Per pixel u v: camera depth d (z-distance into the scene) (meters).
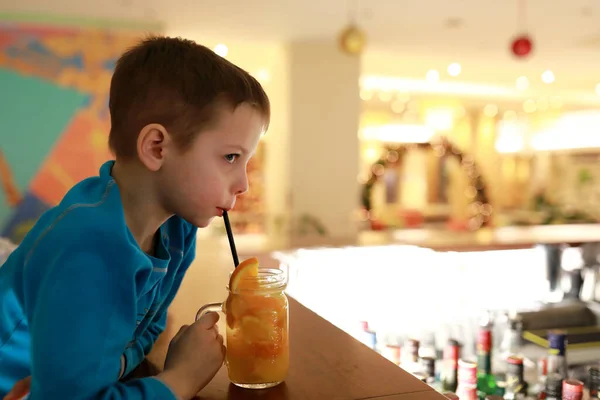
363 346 0.75
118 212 0.57
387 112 7.79
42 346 0.50
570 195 8.15
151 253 0.71
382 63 5.20
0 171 3.79
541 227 4.02
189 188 0.60
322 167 4.42
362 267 2.18
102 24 3.87
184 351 0.60
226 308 0.64
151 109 0.58
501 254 2.55
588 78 6.01
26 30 3.77
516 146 8.43
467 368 0.95
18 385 0.67
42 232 0.58
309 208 4.39
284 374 0.63
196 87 0.57
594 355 1.47
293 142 4.35
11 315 0.65
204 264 1.38
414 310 1.61
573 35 4.13
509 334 1.36
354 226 4.49
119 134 0.61
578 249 2.46
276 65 4.55
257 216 5.00
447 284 1.97
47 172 3.87
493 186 8.38
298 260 2.37
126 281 0.55
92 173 3.96
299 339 0.78
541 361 1.20
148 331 0.77
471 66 5.36
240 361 0.61
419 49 4.59
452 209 8.12
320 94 4.40
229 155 0.60
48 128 3.86
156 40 0.64
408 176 7.97
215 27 3.92
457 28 3.92
